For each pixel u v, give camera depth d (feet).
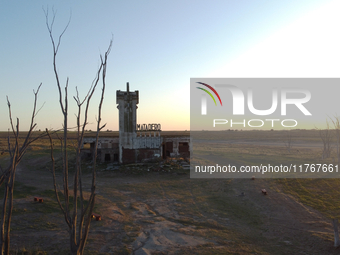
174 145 112.88
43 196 57.00
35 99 16.48
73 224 15.62
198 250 32.89
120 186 70.79
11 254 29.68
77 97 15.61
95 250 32.01
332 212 47.67
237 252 32.55
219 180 77.00
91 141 100.32
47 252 30.83
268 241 36.52
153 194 62.90
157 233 38.37
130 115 97.14
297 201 55.31
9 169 16.53
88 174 86.69
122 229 39.47
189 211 49.75
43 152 126.62
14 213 43.80
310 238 36.81
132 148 96.78
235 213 48.80
